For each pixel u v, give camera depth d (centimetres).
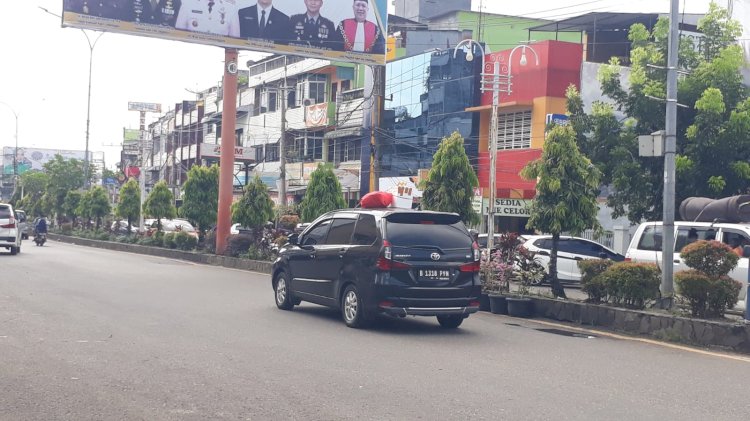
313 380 738
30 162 10400
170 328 1046
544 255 2088
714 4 2375
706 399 708
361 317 1111
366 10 2953
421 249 1105
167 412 617
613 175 2280
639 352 984
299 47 2830
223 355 858
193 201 3192
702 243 1155
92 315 1152
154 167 7156
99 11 2533
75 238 4503
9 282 1630
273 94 4906
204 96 6006
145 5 2583
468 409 640
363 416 611
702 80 2261
